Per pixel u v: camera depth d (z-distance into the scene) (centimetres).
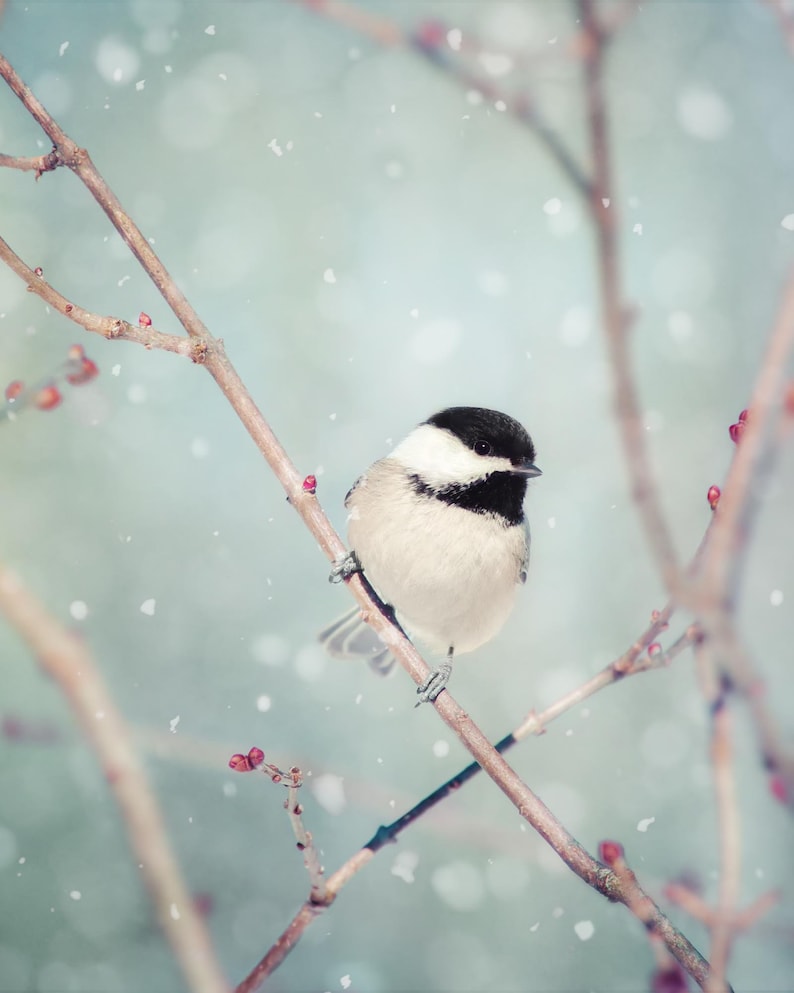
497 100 399
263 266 427
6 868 416
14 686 414
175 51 425
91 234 423
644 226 427
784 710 418
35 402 397
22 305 421
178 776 419
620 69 428
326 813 421
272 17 425
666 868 419
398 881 419
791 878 414
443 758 422
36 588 421
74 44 423
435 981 418
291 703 423
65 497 423
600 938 418
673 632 424
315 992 417
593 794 421
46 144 421
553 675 424
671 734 421
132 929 416
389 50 423
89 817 418
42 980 416
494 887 418
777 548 423
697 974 391
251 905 419
